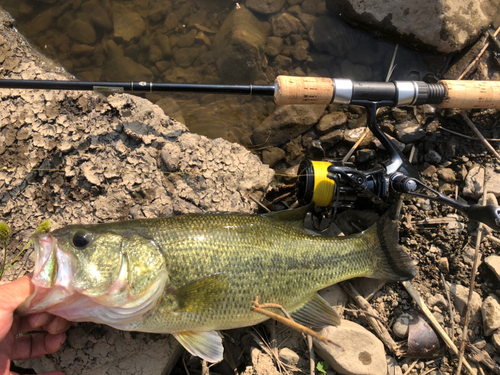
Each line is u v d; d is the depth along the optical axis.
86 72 0.54
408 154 0.50
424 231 0.46
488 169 0.48
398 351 0.41
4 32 0.52
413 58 0.54
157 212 0.42
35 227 0.41
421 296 0.44
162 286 0.33
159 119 0.45
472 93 0.41
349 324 0.41
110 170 0.42
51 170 0.42
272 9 0.55
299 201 0.45
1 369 0.32
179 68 0.55
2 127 0.43
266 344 0.40
